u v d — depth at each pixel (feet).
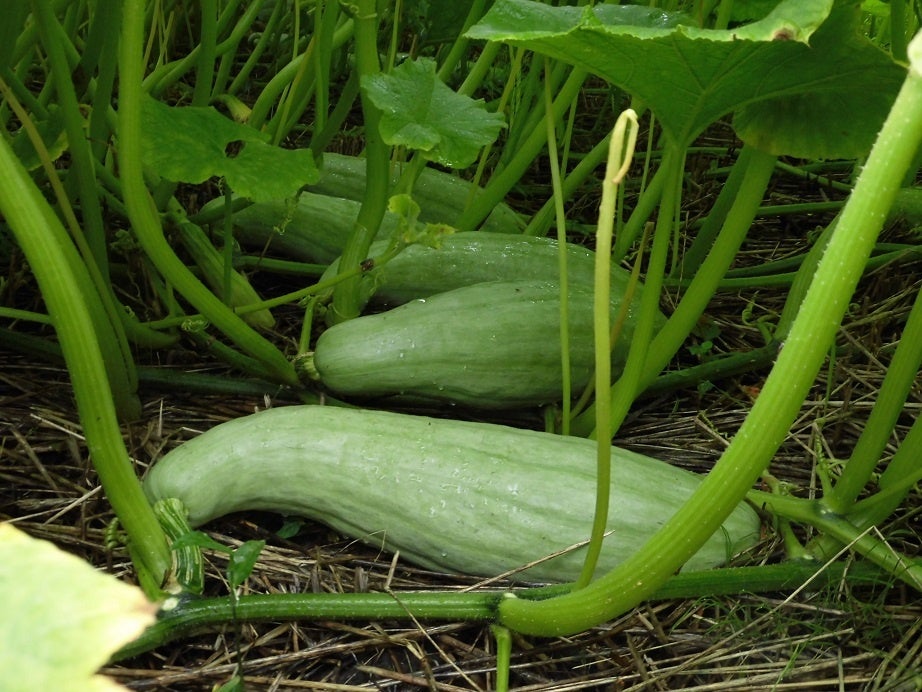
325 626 3.63
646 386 4.20
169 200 4.88
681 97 3.65
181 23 6.97
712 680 3.59
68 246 3.83
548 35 3.26
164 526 3.70
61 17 5.58
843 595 3.75
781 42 3.44
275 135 4.92
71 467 4.09
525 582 3.76
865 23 7.00
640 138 6.35
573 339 4.33
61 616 1.17
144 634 3.44
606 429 3.13
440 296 4.36
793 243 5.78
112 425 3.45
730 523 3.81
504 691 3.39
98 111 4.35
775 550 3.92
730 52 3.45
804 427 4.41
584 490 3.75
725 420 4.55
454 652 3.60
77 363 3.35
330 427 3.87
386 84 4.01
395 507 3.78
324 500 3.84
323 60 4.49
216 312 4.08
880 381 4.68
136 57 3.57
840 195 6.26
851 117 3.78
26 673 1.13
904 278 5.31
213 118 4.00
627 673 3.57
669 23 3.59
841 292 2.94
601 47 3.44
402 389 4.27
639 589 3.24
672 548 3.18
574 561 3.71
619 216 4.77
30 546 1.25
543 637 3.61
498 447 3.83
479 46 6.67
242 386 4.42
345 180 5.55
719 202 4.95
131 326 4.36
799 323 2.99
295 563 3.85
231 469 3.83
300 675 3.54
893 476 3.83
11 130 5.50
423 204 5.41
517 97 5.24
